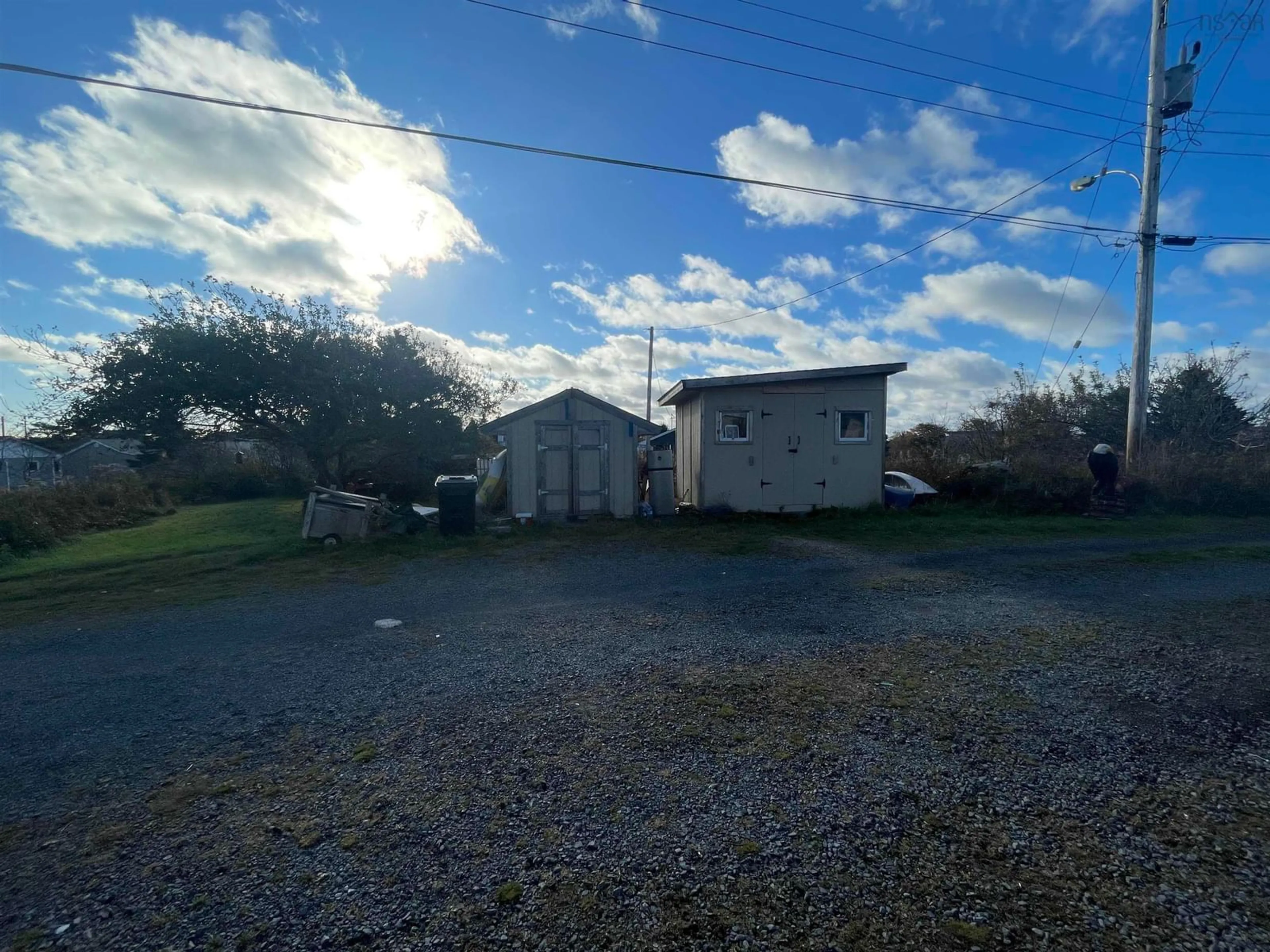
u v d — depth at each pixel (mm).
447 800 2975
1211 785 3037
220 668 4910
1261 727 3641
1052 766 3215
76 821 2891
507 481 12922
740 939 2111
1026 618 5867
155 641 5691
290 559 9438
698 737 3533
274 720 3912
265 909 2297
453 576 8156
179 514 16219
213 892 2398
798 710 3877
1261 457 13555
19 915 2291
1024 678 4363
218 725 3875
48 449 31797
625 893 2340
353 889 2393
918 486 14461
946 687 4223
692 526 12070
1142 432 14008
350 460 18094
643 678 4434
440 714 3926
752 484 13359
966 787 3020
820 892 2324
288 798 3033
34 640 5855
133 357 14375
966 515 13062
